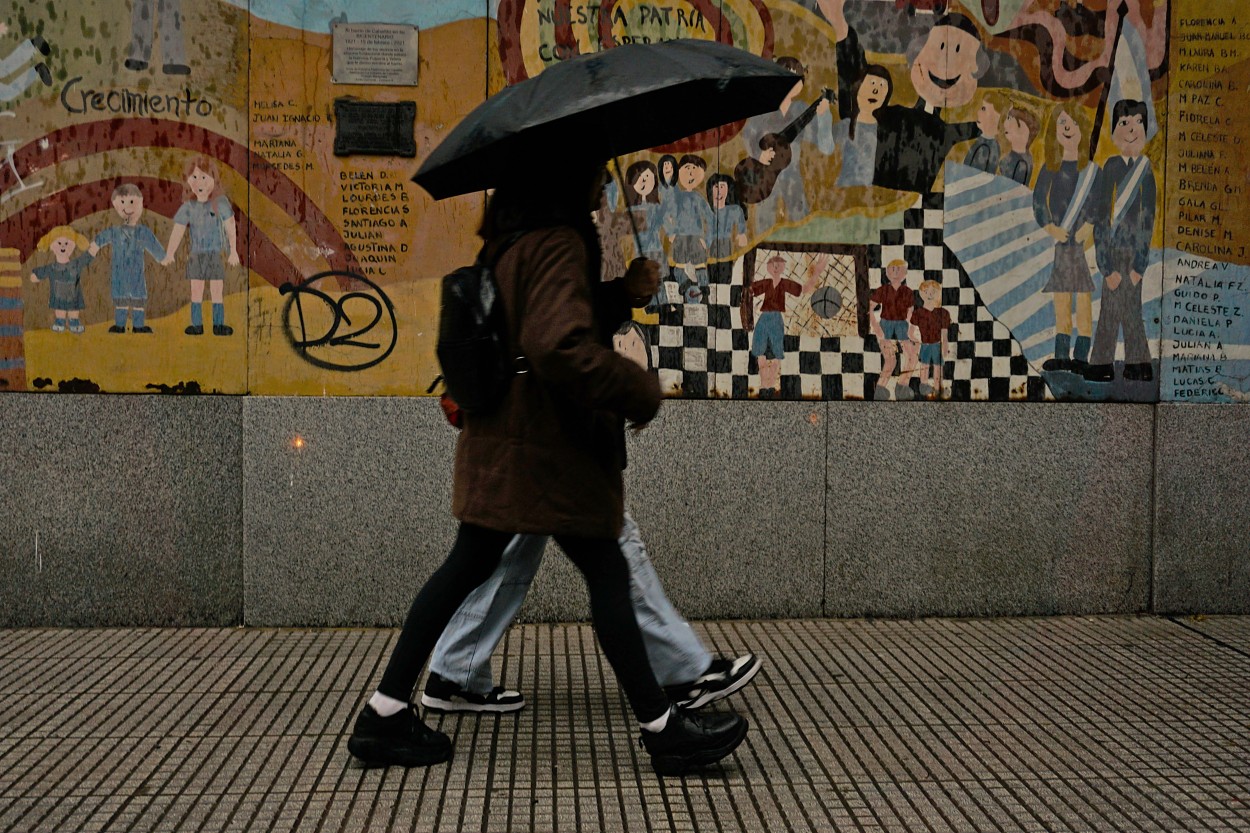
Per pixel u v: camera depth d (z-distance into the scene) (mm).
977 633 4949
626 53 3012
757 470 5113
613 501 3197
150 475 4914
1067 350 5254
